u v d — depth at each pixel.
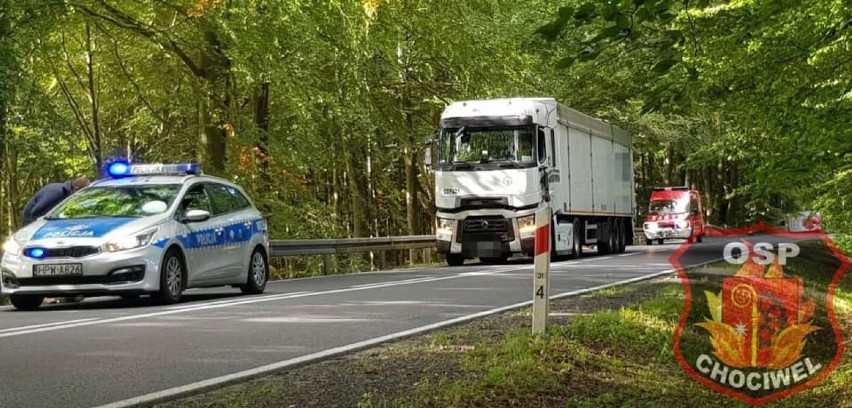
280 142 25.00
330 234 26.98
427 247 27.53
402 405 5.88
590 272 18.11
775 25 9.02
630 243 32.75
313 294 13.70
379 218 38.47
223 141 23.77
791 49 9.65
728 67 9.76
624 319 9.27
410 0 23.70
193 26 21.61
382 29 23.36
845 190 14.81
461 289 14.40
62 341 8.54
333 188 36.03
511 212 22.45
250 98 25.70
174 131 26.89
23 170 29.70
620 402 6.47
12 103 16.55
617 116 32.91
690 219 40.06
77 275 11.30
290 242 20.11
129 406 5.82
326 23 21.14
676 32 6.76
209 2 19.84
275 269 25.94
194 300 12.95
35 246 11.40
